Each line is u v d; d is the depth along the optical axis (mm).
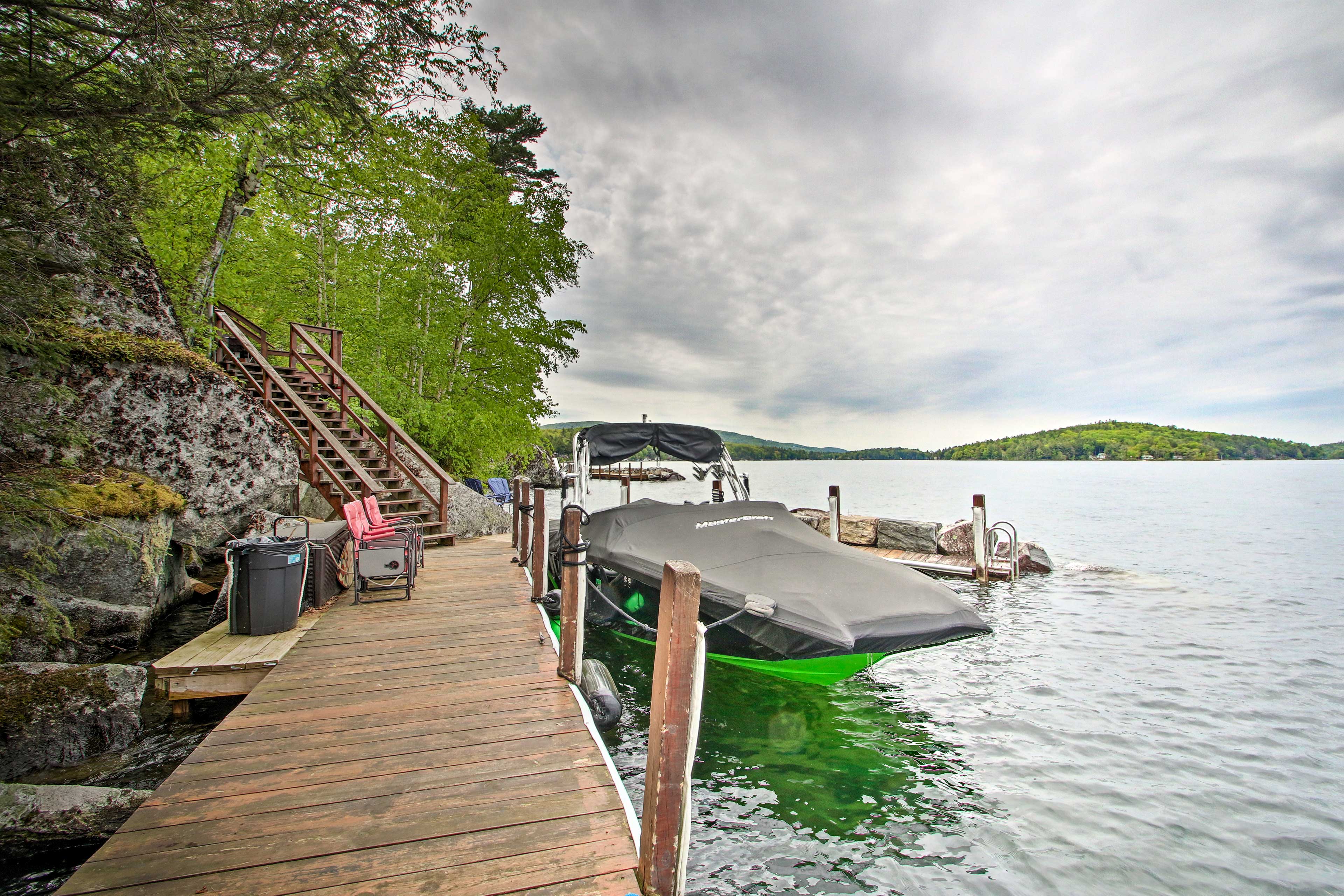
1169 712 5457
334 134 5285
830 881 3203
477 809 2670
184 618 6961
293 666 4488
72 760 3959
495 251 19875
